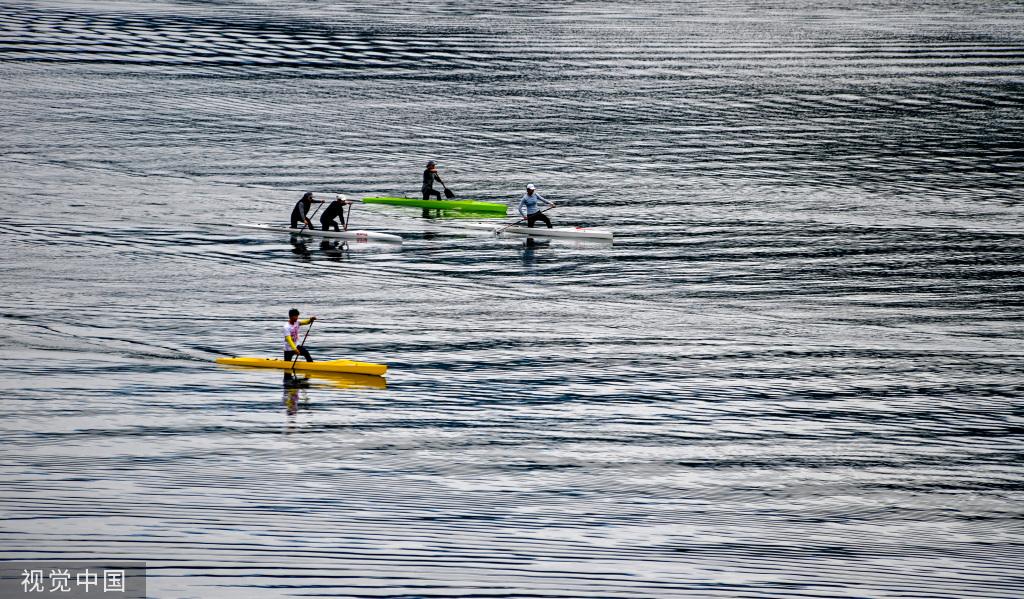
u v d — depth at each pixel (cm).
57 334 12556
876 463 9725
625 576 7131
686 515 8438
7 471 8638
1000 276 16025
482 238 17662
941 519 8538
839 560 7619
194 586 6612
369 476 8981
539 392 11356
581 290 15050
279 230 17425
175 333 12756
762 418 10800
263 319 13388
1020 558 7769
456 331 13262
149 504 8012
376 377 11644
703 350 12838
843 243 17588
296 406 10681
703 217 19000
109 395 10756
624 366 12231
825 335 13462
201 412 10394
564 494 8788
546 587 6888
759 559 7562
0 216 17538
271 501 8250
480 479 9050
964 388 11762
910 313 14350
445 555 7338
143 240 16638
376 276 15425
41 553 7012
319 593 6612
